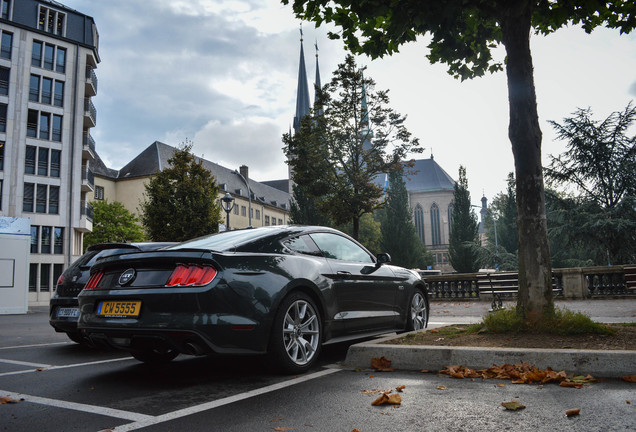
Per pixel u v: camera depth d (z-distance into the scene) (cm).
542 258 493
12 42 3941
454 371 400
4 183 3772
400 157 2780
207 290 374
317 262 480
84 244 5266
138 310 386
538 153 508
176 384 402
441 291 1641
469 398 322
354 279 518
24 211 3859
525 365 387
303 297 444
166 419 295
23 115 3925
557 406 294
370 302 540
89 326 415
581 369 375
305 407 314
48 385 412
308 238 501
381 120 2758
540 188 504
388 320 571
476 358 411
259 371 449
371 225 6438
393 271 603
